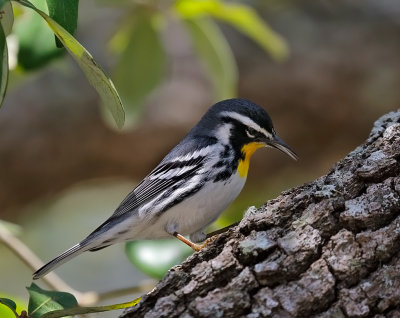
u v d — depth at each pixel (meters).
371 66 18.05
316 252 6.17
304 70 18.00
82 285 18.81
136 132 17.73
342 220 6.27
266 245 6.26
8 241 10.62
